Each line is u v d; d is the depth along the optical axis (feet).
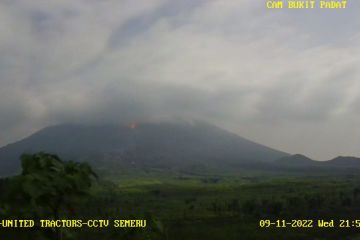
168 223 542.57
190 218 590.96
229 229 493.77
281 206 629.92
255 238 442.50
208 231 482.69
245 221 556.10
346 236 439.63
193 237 447.42
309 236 444.96
